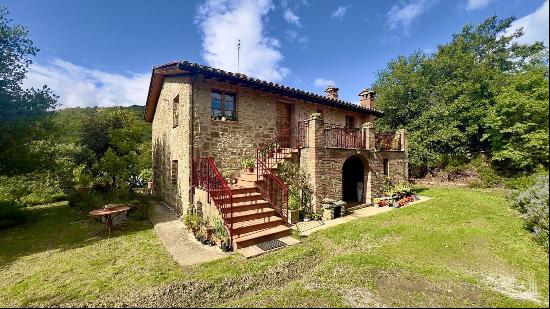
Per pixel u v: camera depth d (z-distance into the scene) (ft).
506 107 29.14
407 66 66.85
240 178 26.99
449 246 16.92
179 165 30.35
